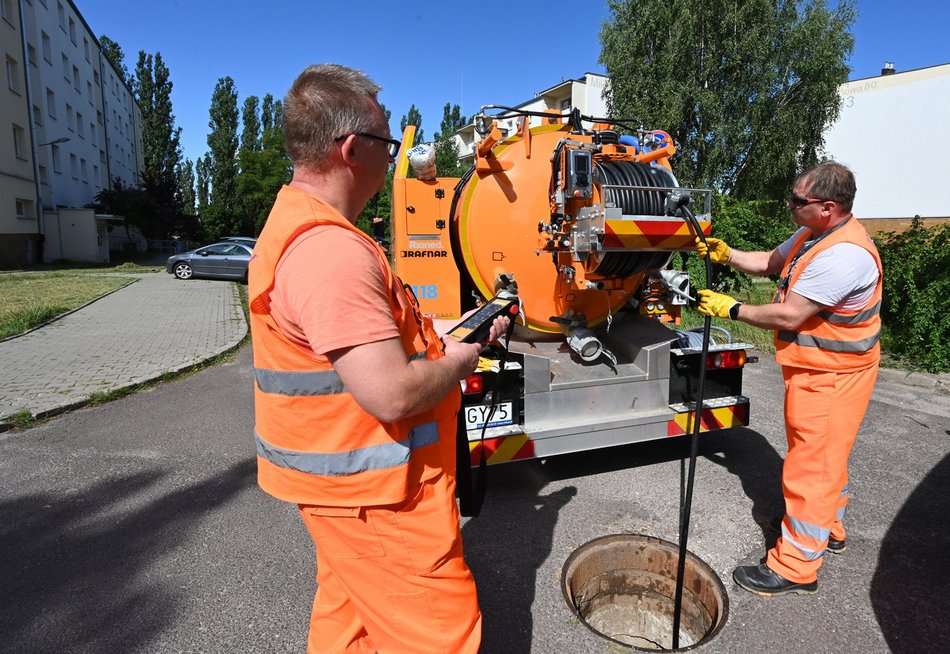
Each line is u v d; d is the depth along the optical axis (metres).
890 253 7.62
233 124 51.47
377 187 1.61
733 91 22.30
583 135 3.67
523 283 3.71
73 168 31.11
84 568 3.01
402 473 1.45
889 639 2.46
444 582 1.58
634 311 4.12
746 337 8.26
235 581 2.89
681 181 22.81
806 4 21.83
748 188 23.22
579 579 2.98
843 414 2.57
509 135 3.78
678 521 3.39
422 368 1.38
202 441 4.73
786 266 2.88
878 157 30.94
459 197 3.94
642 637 3.13
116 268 23.84
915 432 4.80
